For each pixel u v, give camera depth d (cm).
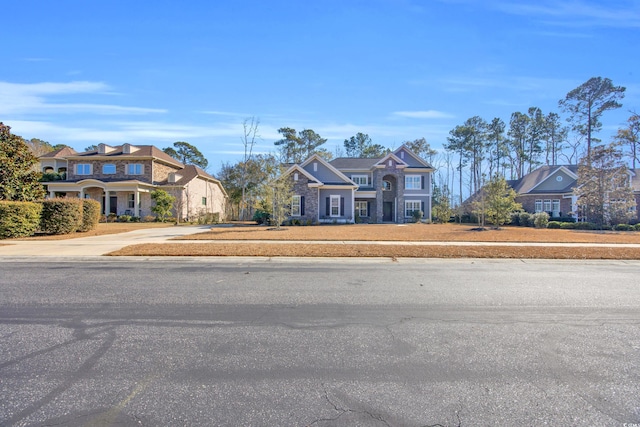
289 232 1989
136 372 357
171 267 988
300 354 402
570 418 281
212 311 565
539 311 570
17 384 331
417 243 1474
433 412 289
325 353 405
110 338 449
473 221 3569
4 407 292
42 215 1809
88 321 514
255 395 313
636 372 361
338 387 329
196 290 709
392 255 1175
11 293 680
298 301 627
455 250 1252
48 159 3800
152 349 414
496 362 383
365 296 663
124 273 894
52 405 296
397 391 322
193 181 3753
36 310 567
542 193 3503
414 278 837
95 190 3569
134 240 1589
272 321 517
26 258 1131
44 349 412
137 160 3569
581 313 559
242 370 362
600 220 2514
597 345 430
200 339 446
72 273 891
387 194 3675
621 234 1988
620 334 468
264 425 271
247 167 4462
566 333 471
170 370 361
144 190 3431
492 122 5306
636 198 3089
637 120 3297
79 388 324
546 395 316
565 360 388
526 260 1132
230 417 281
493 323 511
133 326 494
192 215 3638
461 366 373
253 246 1338
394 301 628
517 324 506
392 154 3309
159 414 284
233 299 639
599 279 834
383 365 375
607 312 564
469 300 636
